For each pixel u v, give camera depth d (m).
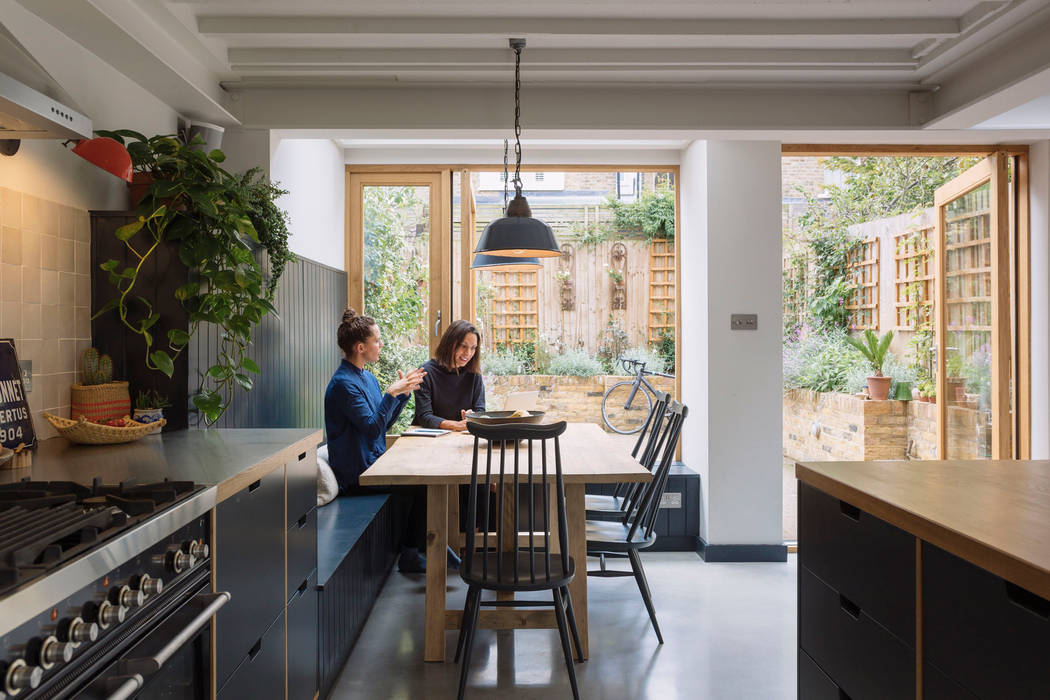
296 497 2.19
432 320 4.82
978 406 4.47
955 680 1.36
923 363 6.23
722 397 4.21
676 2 2.56
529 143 4.59
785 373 7.52
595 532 3.09
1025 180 4.31
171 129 3.02
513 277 5.31
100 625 1.05
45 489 1.38
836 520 1.89
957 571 1.35
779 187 4.21
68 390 2.19
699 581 3.85
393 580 3.84
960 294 4.64
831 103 3.45
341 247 4.72
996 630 1.23
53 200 2.12
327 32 2.72
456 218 4.84
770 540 4.23
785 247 7.51
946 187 4.73
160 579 1.23
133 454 1.93
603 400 5.28
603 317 5.32
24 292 1.99
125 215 2.31
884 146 4.34
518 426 2.31
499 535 2.37
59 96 1.64
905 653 1.54
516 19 2.72
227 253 2.30
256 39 2.82
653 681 2.66
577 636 2.81
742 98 3.43
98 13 2.11
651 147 4.72
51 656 0.93
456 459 2.83
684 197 4.72
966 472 1.99
